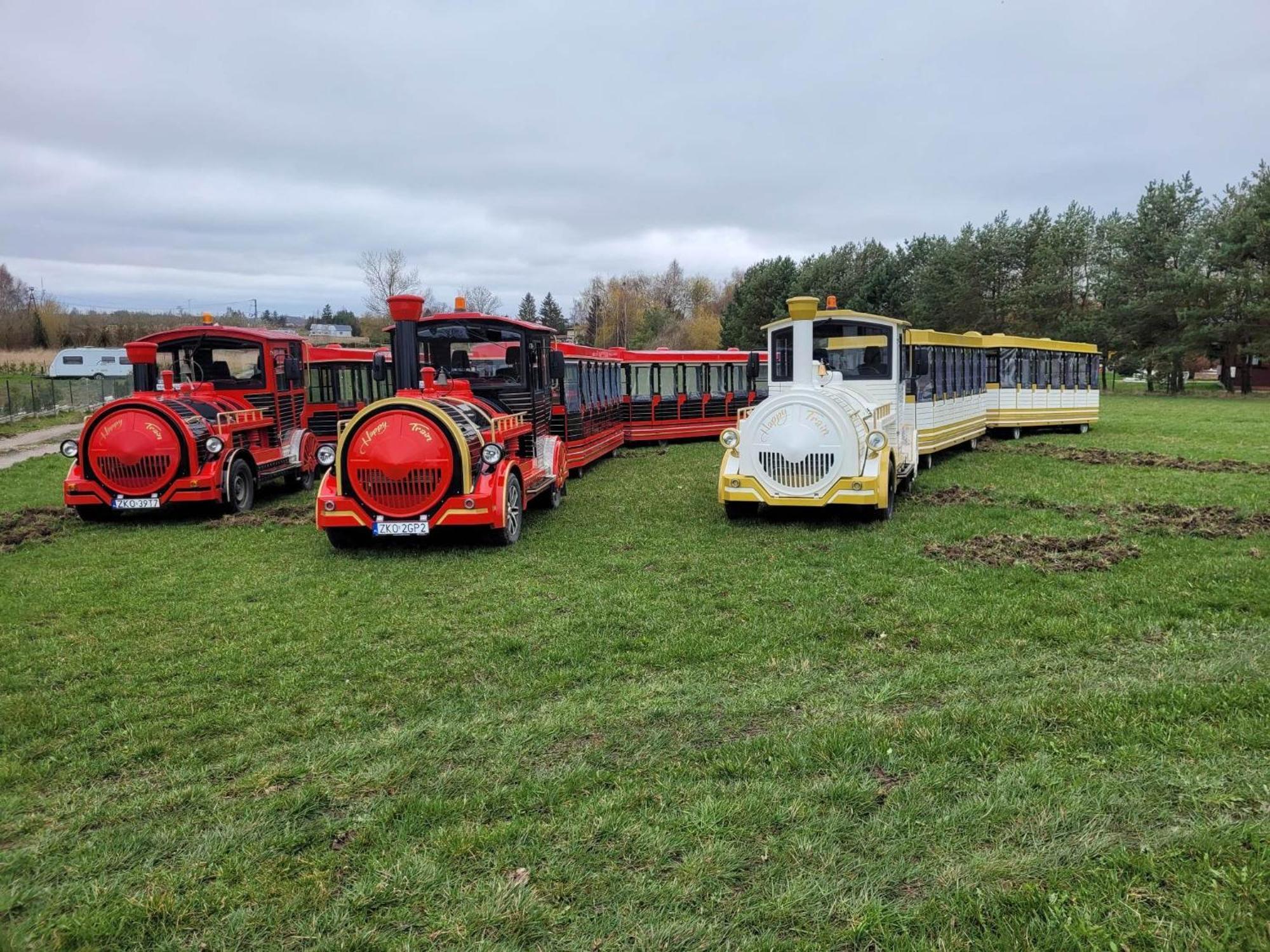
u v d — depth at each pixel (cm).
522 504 963
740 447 984
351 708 479
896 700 473
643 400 2011
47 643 594
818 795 362
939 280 4525
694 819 344
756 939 276
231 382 1266
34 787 393
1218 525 925
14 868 325
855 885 301
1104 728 411
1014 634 583
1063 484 1265
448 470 838
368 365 1677
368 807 367
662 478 1433
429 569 799
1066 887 292
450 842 333
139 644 592
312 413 1505
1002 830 330
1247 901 277
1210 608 621
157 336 1245
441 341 1100
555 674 523
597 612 650
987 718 428
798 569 771
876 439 962
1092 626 587
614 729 443
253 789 386
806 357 1000
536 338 1116
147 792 387
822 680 507
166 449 1036
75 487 1038
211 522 1062
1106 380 5128
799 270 5225
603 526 1002
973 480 1333
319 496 859
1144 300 3800
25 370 5431
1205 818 329
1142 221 3900
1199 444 1805
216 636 609
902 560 799
